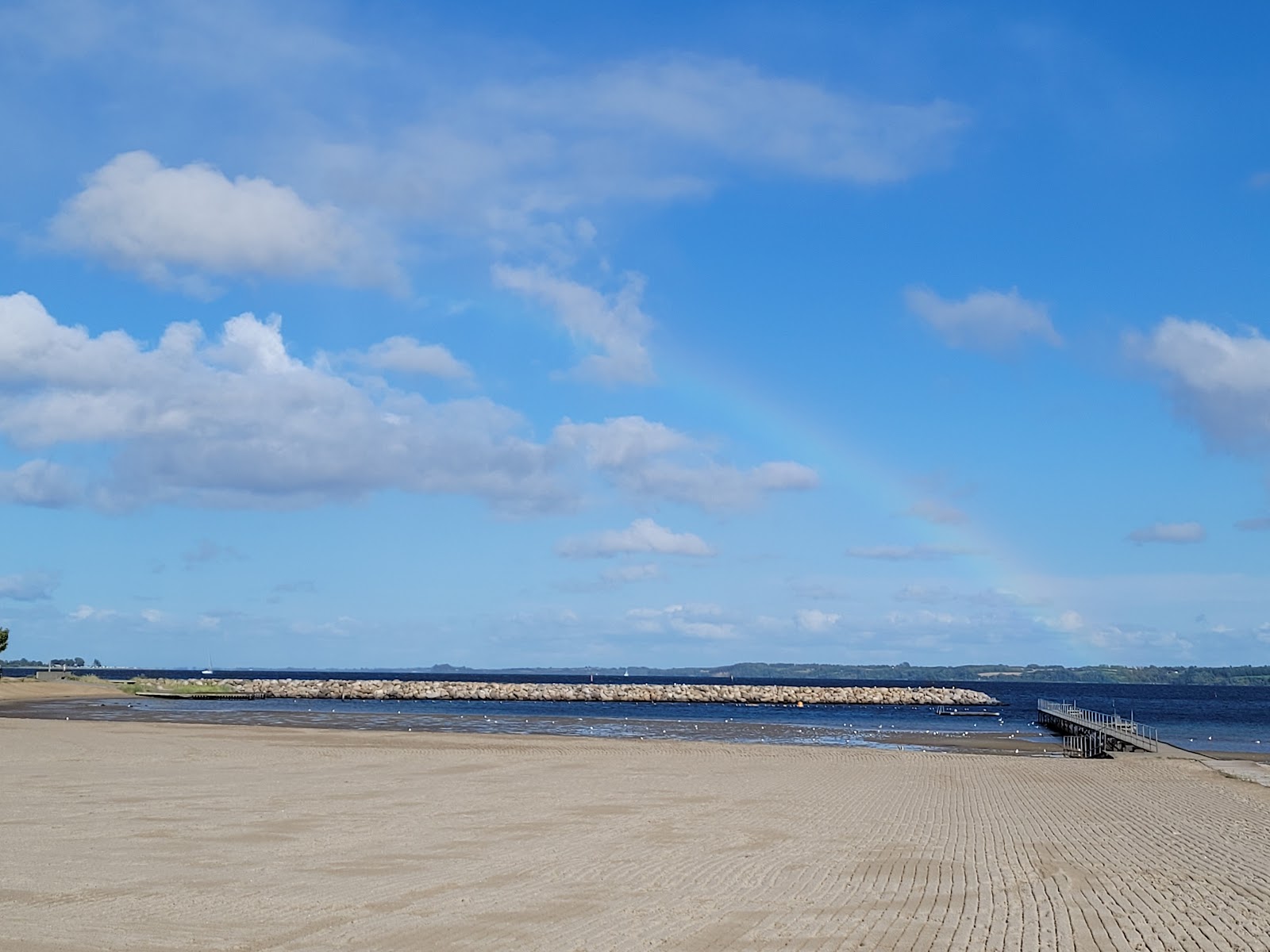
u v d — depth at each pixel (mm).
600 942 12812
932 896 15914
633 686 143625
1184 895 16266
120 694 114125
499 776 33750
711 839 21297
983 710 119500
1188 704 150000
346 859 18406
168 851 19078
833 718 94688
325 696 126938
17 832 21203
